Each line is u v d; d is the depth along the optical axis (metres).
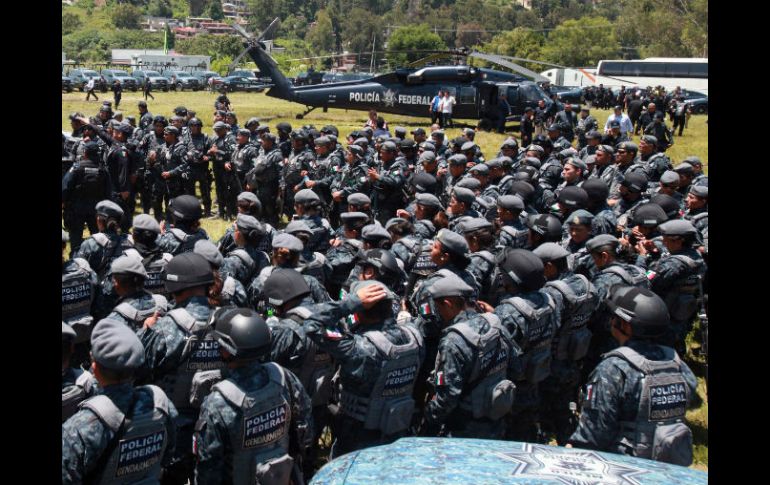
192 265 5.50
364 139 15.27
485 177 12.34
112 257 8.04
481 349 5.11
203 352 5.37
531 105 32.12
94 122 17.06
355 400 5.01
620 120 25.73
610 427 4.54
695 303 7.99
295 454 4.71
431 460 3.34
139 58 96.06
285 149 16.86
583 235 8.13
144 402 4.15
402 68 34.75
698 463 7.15
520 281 5.99
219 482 4.32
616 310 4.71
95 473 3.91
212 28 198.25
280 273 5.72
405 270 7.98
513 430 6.17
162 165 16.00
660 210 8.55
